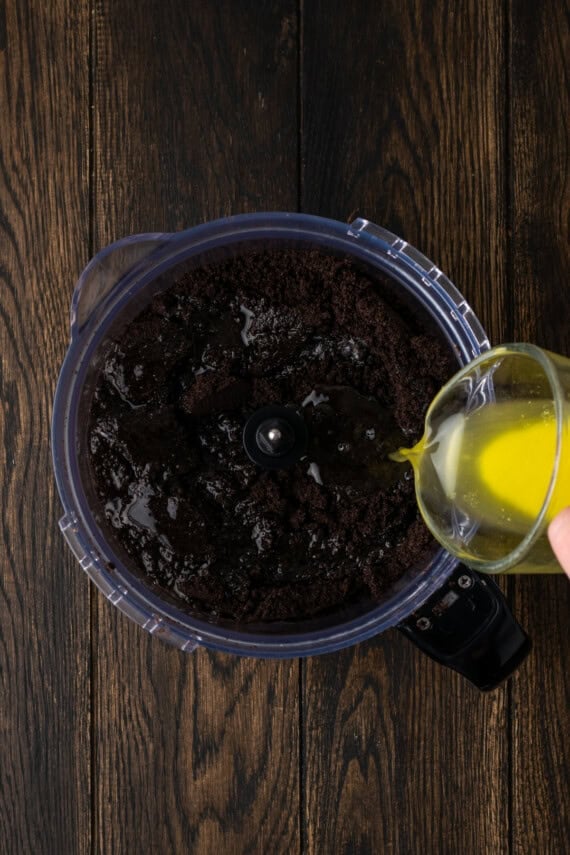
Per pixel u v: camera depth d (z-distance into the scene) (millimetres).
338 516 697
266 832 733
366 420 698
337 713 734
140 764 733
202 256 695
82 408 692
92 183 735
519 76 741
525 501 589
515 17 741
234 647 683
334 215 737
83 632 732
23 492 733
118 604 683
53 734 733
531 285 739
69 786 732
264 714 734
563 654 734
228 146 737
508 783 735
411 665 735
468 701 736
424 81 741
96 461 692
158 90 736
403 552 692
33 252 734
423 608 680
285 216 677
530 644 686
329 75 738
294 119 737
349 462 696
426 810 734
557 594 735
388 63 740
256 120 737
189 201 735
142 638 733
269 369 699
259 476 695
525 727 735
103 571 685
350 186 738
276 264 701
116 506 691
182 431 695
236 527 697
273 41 738
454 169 740
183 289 700
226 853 732
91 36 736
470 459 616
